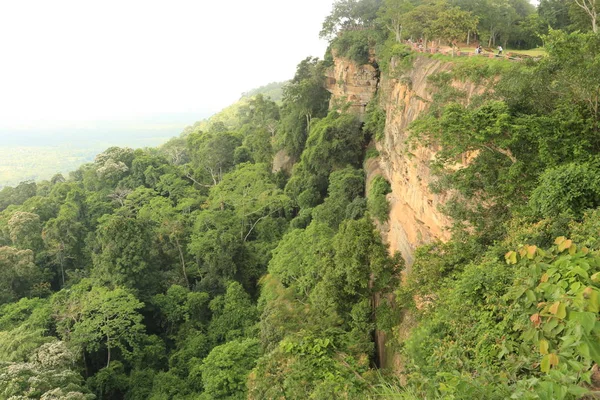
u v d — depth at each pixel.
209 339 30.89
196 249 37.72
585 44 12.73
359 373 12.89
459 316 11.37
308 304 23.86
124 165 59.41
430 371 8.39
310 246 29.30
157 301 33.56
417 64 30.34
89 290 33.75
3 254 37.16
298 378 12.64
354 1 56.53
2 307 33.62
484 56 23.00
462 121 15.05
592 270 5.15
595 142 13.45
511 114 14.85
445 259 16.66
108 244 33.19
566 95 14.21
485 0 37.72
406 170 27.47
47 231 42.66
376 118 40.34
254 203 45.50
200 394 23.94
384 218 32.44
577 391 3.80
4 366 20.55
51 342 24.30
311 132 48.31
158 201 48.56
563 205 12.05
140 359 28.41
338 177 40.78
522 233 12.23
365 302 19.81
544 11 38.41
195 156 71.00
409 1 42.94
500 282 10.55
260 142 61.91
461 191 16.59
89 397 20.52
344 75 50.06
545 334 4.80
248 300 33.62
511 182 14.83
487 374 5.07
